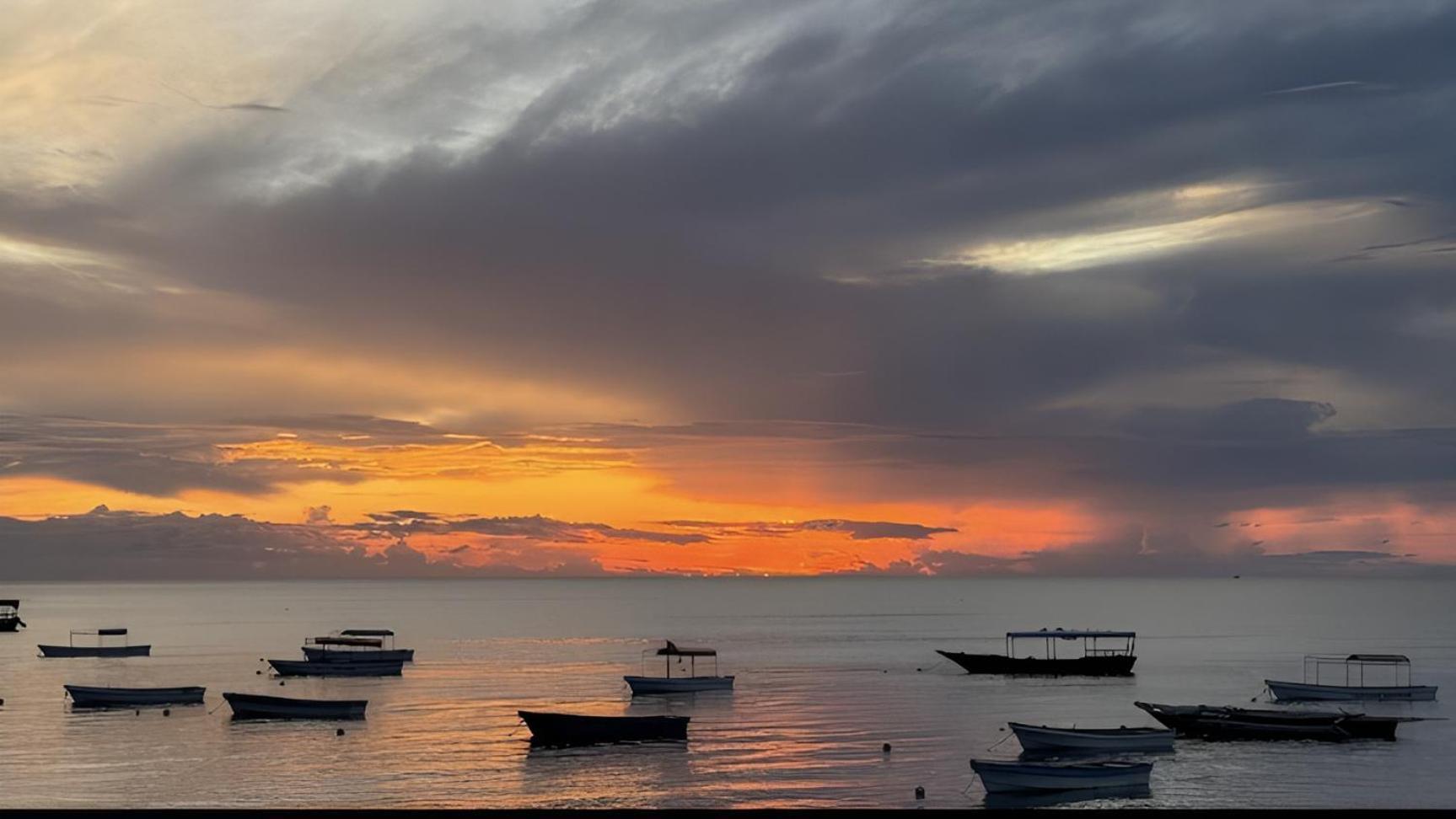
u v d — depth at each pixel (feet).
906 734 336.29
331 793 254.88
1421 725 347.56
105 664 581.12
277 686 475.31
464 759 294.25
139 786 262.88
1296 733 314.96
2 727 351.25
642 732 321.11
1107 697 432.25
